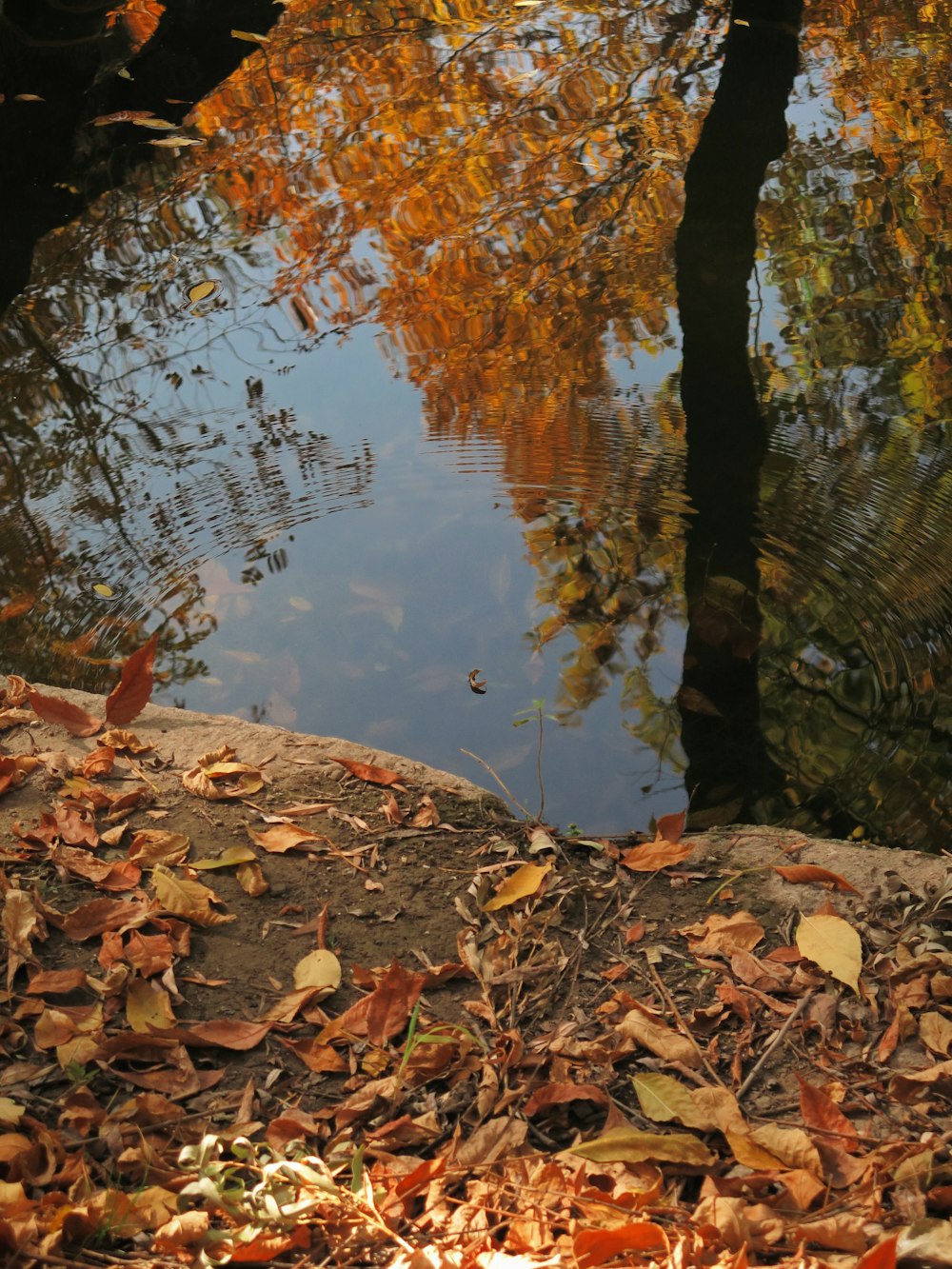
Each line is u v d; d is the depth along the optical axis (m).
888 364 5.12
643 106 7.57
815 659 3.71
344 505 4.47
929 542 4.13
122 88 7.57
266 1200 1.62
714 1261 1.64
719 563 4.06
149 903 2.37
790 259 5.94
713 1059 2.06
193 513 4.40
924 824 3.13
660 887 2.49
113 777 2.74
